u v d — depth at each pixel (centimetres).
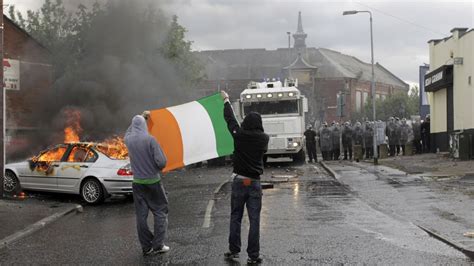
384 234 880
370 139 2842
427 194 1311
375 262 701
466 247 752
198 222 1028
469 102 2305
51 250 820
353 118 9075
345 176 1814
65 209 1198
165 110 848
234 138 727
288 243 823
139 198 772
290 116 2389
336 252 759
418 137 2895
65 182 1366
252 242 710
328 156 2897
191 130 841
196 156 838
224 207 1219
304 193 1427
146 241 771
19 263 742
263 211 1138
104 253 791
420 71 3328
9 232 941
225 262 716
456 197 1241
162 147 834
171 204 1290
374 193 1378
